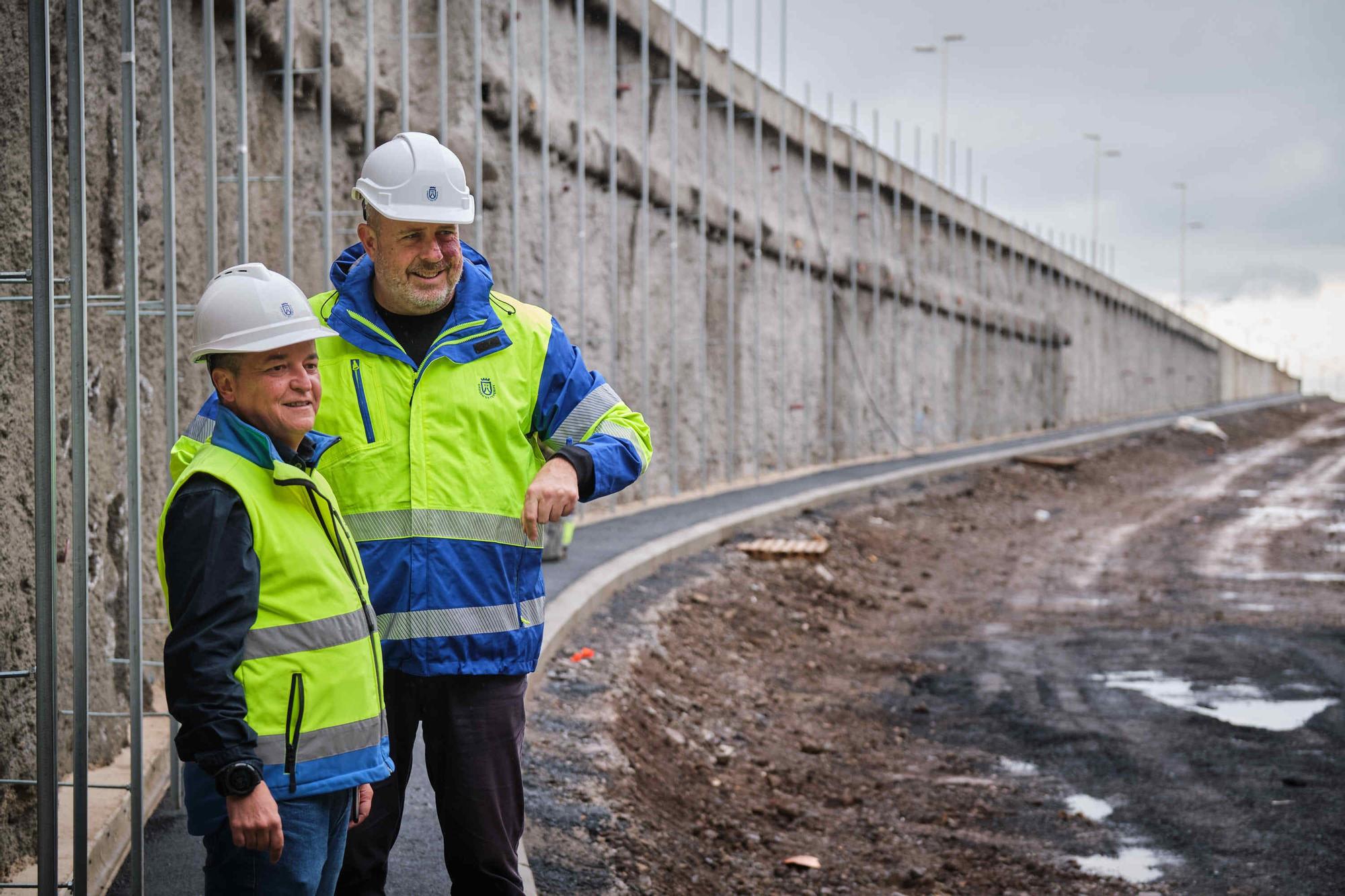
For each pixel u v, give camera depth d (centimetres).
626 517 1606
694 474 2023
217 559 257
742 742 835
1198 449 3950
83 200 348
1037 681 1037
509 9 1416
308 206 998
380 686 288
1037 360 4278
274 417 275
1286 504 2464
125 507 616
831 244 2619
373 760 282
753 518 1612
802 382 2495
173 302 487
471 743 319
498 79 1388
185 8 734
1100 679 1036
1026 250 4084
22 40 453
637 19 1739
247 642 265
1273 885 591
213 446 271
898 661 1121
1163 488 2816
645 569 1215
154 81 666
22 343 454
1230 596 1427
